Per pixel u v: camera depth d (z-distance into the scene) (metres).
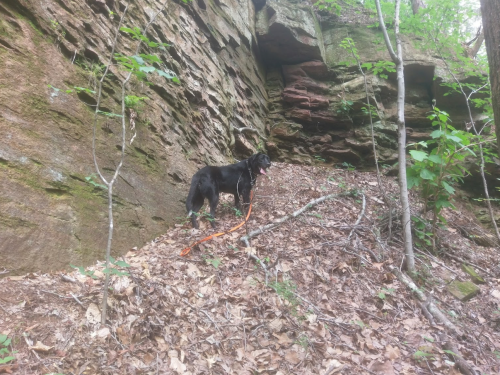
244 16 9.40
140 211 4.55
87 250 3.59
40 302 2.65
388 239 5.04
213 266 3.80
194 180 5.25
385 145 9.27
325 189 7.01
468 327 3.66
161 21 6.21
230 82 8.35
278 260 4.05
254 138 8.77
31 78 3.56
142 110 5.08
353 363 2.84
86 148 4.01
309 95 9.68
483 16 2.55
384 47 9.10
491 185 7.98
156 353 2.57
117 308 2.81
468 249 5.63
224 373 2.54
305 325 3.15
